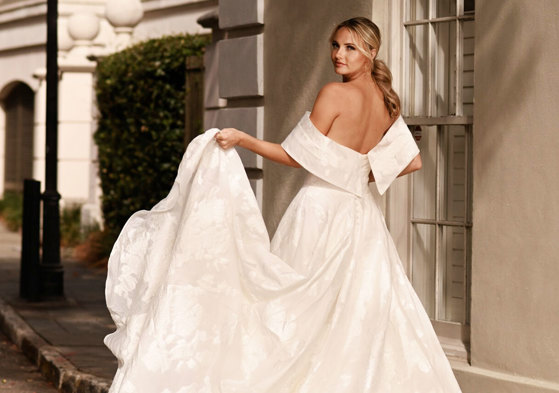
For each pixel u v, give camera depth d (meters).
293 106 6.63
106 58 12.77
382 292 4.48
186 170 4.55
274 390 4.29
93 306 9.20
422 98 5.80
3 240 16.52
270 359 4.32
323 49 6.33
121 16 13.81
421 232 5.80
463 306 5.55
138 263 4.68
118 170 12.52
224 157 4.56
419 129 5.82
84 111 16.20
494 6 5.14
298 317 4.35
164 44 11.55
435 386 4.48
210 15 8.20
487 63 5.19
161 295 4.39
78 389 6.04
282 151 4.61
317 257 4.45
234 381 4.31
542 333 4.93
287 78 6.68
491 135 5.16
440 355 4.62
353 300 4.46
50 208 9.45
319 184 4.58
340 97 4.52
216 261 4.46
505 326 5.11
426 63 5.76
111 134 12.76
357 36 4.59
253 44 6.93
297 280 4.38
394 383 4.45
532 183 4.96
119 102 12.26
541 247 4.93
